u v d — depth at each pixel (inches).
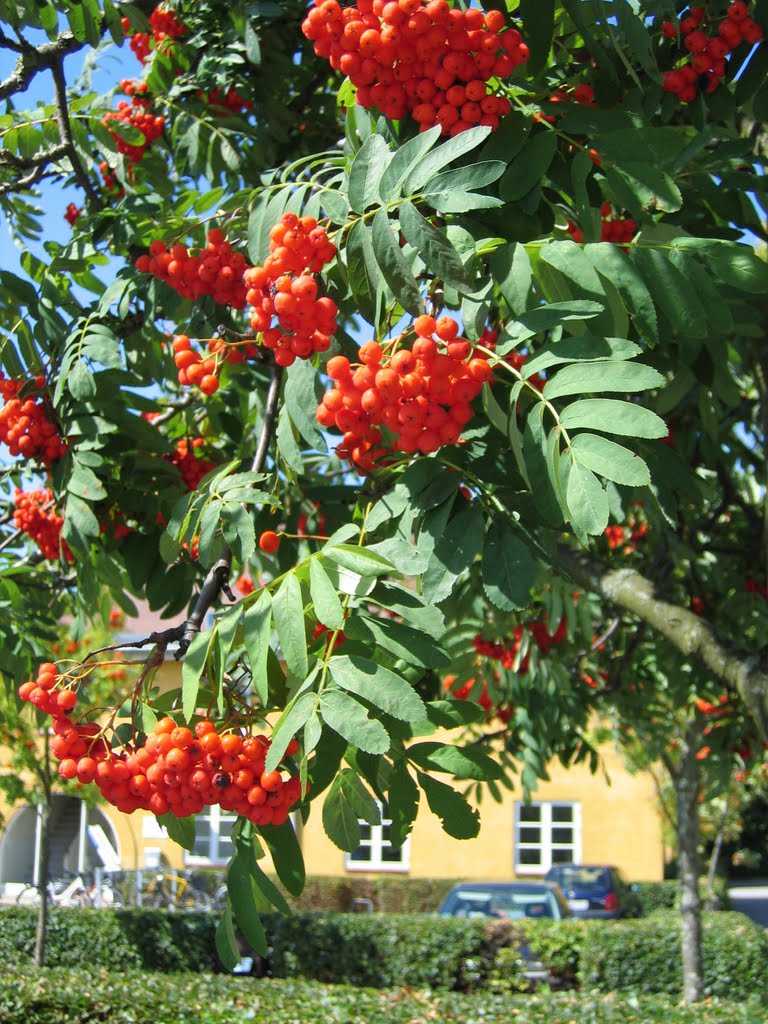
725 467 181.6
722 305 92.4
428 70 89.6
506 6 100.3
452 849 681.6
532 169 92.6
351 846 89.4
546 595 194.7
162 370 146.9
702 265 94.3
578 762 253.9
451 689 216.5
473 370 80.6
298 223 89.3
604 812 671.1
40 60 140.0
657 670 234.4
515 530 85.2
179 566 138.2
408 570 82.7
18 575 160.4
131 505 137.5
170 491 138.6
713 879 671.8
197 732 82.3
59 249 146.8
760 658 112.9
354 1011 269.3
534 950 435.8
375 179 87.9
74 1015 256.8
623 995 323.6
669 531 151.1
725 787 224.7
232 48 160.1
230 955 86.7
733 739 221.3
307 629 88.0
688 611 122.6
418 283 92.2
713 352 108.5
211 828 684.1
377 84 92.3
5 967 302.0
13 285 132.4
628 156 94.1
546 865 671.8
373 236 83.9
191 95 167.3
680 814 353.1
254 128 159.8
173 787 82.3
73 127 146.8
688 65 109.7
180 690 90.0
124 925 445.7
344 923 450.6
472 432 91.0
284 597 81.6
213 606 103.3
